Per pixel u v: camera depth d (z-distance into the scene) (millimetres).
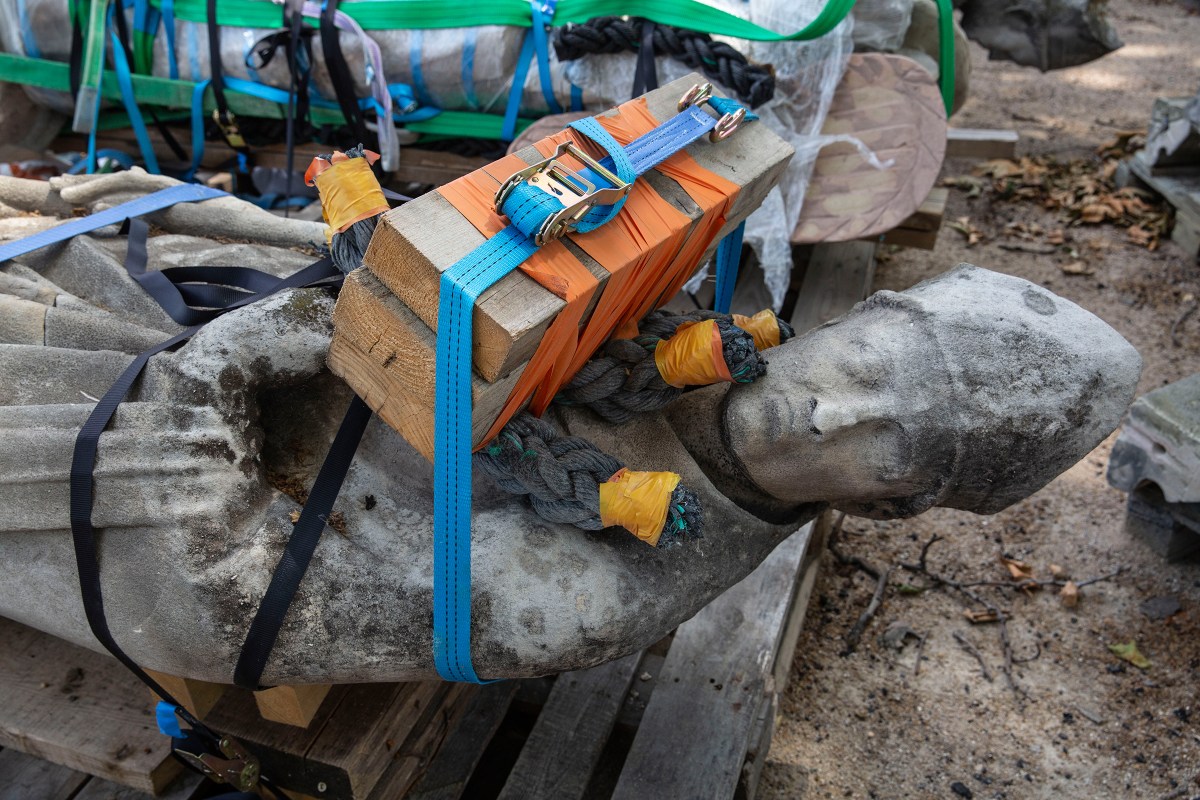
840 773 2275
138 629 1370
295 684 1423
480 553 1335
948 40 3018
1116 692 2477
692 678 2008
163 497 1311
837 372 1324
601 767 2033
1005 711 2430
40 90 2955
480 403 1113
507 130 2756
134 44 2826
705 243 1403
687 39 2510
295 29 2670
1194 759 2307
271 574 1327
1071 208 4637
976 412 1251
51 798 1902
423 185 3266
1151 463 2680
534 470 1268
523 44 2672
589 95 2674
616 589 1343
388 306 1130
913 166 2699
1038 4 4168
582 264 1114
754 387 1395
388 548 1382
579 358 1314
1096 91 5957
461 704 1923
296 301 1430
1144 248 4375
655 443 1459
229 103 2889
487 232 1084
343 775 1630
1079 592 2740
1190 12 7152
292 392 1499
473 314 1039
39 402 1485
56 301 1633
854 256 3279
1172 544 2789
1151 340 3811
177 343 1425
